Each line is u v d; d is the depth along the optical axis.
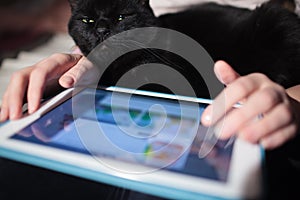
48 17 1.59
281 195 0.43
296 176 0.48
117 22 0.80
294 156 0.52
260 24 0.94
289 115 0.43
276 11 0.95
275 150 0.50
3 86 0.97
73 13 0.86
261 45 0.92
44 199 0.37
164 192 0.33
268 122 0.41
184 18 1.04
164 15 1.08
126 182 0.35
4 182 0.38
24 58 1.24
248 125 0.41
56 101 0.54
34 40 1.40
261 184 0.33
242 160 0.37
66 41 1.29
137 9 0.84
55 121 0.48
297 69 0.87
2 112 0.49
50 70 0.58
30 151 0.39
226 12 1.07
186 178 0.34
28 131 0.44
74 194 0.37
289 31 0.91
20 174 0.39
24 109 0.52
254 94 0.44
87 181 0.38
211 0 1.20
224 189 0.32
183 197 0.32
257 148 0.39
